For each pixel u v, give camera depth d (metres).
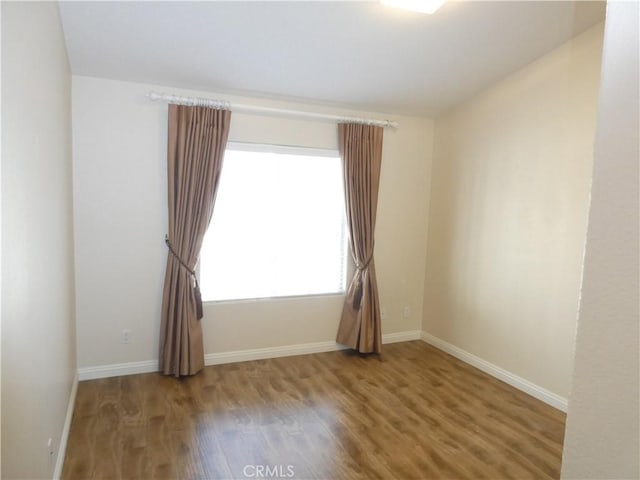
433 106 4.00
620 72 0.51
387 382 3.43
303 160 3.89
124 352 3.41
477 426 2.76
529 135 3.25
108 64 2.96
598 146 0.54
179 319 3.33
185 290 3.34
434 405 3.04
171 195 3.29
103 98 3.16
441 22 2.65
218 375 3.47
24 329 1.40
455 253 4.07
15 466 1.28
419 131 4.32
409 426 2.74
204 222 3.40
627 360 0.51
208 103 3.36
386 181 4.23
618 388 0.52
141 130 3.29
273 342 3.92
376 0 2.39
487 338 3.67
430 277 4.43
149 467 2.25
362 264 4.02
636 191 0.49
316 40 2.79
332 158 4.01
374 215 4.05
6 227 1.18
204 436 2.55
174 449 2.41
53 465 2.01
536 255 3.20
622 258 0.51
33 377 1.55
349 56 3.01
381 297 4.34
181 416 2.78
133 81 3.23
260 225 3.77
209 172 3.38
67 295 2.65
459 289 4.01
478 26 2.71
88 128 3.13
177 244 3.33
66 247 2.62
